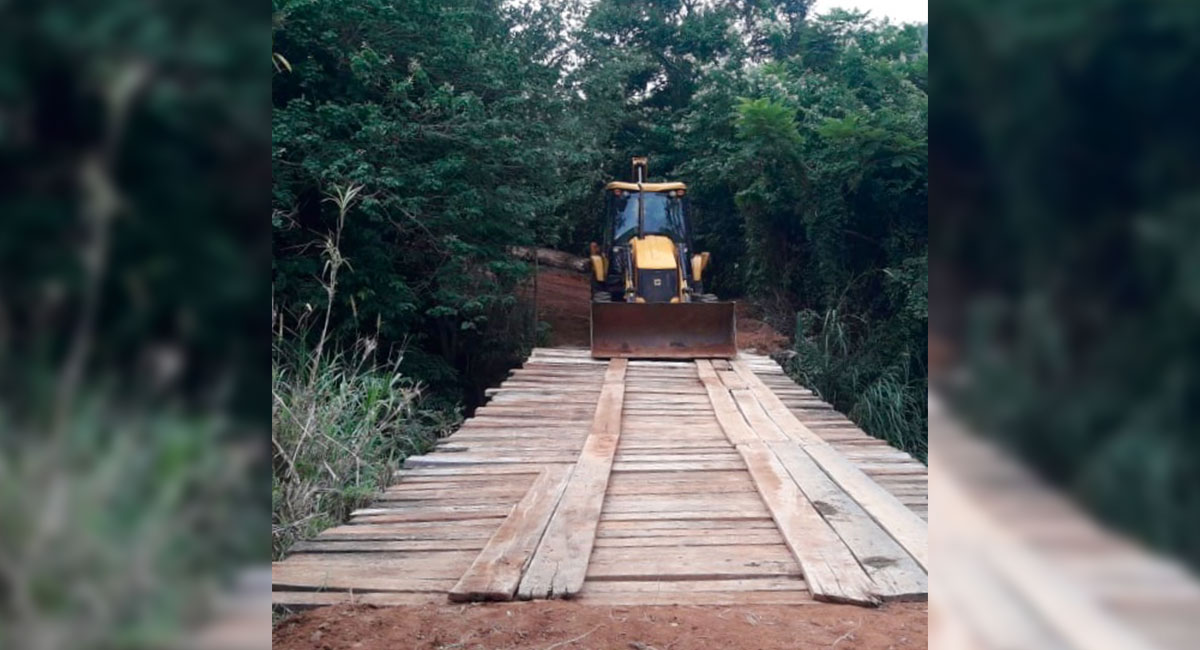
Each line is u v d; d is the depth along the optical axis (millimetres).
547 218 10562
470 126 8320
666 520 3221
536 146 9562
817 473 3852
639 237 10422
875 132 10469
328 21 7391
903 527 2926
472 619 2227
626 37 17562
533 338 11102
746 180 12953
